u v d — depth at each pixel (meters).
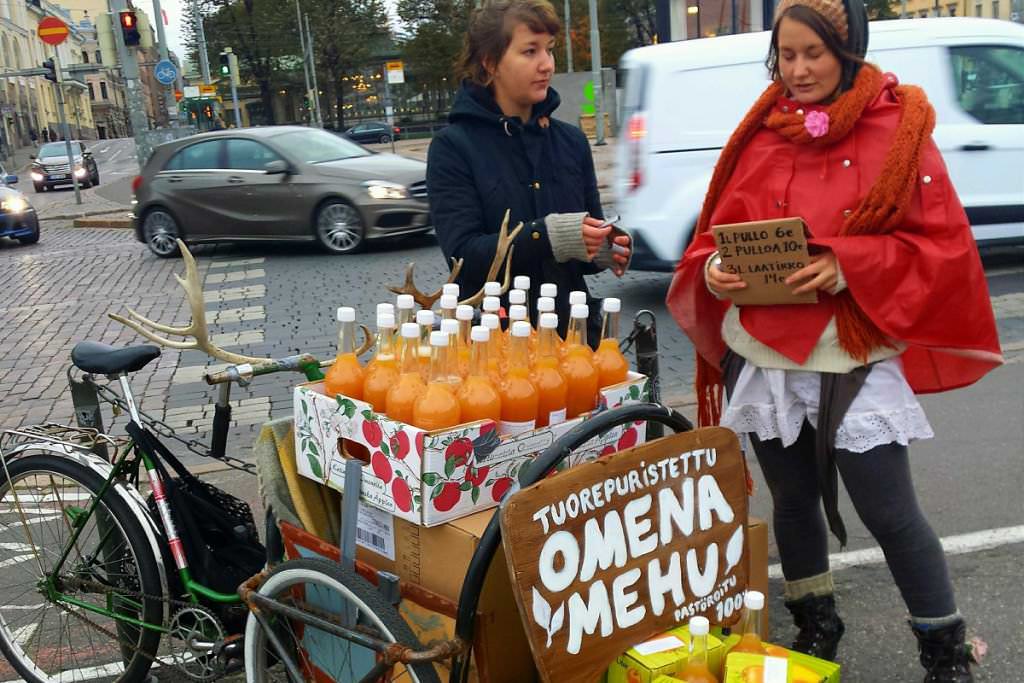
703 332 2.46
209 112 34.88
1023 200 7.41
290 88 61.50
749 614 2.13
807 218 2.17
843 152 2.14
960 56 7.21
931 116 2.09
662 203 6.95
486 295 2.28
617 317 2.32
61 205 22.08
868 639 2.91
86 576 2.80
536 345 2.26
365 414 2.07
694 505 2.07
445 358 2.02
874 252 2.06
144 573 2.63
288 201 10.76
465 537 1.94
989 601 3.07
